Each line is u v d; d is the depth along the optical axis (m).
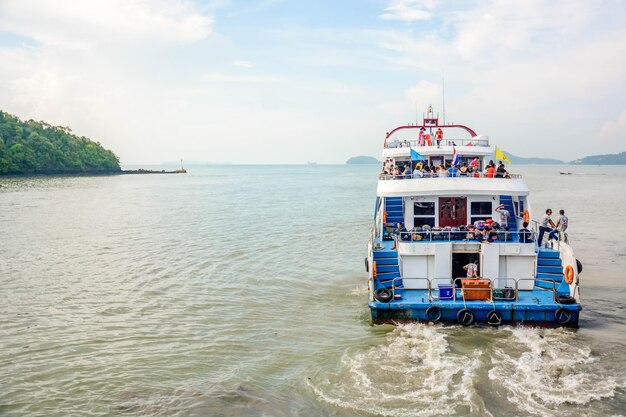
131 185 129.62
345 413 13.31
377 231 28.23
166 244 37.75
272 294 24.75
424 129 31.55
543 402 13.59
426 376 15.27
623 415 12.90
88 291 25.09
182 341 18.61
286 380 15.36
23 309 22.27
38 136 182.25
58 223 49.72
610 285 26.38
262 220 51.88
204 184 137.62
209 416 13.33
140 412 13.64
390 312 19.20
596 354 16.70
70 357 17.20
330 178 183.88
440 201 22.92
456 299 19.41
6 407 13.98
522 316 18.73
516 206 25.31
